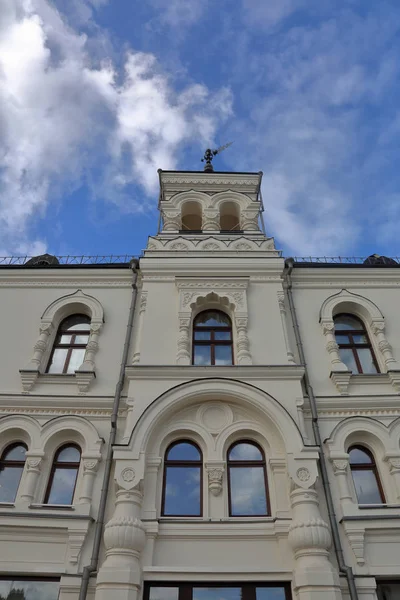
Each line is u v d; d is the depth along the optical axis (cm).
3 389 1186
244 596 883
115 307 1372
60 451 1105
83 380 1181
